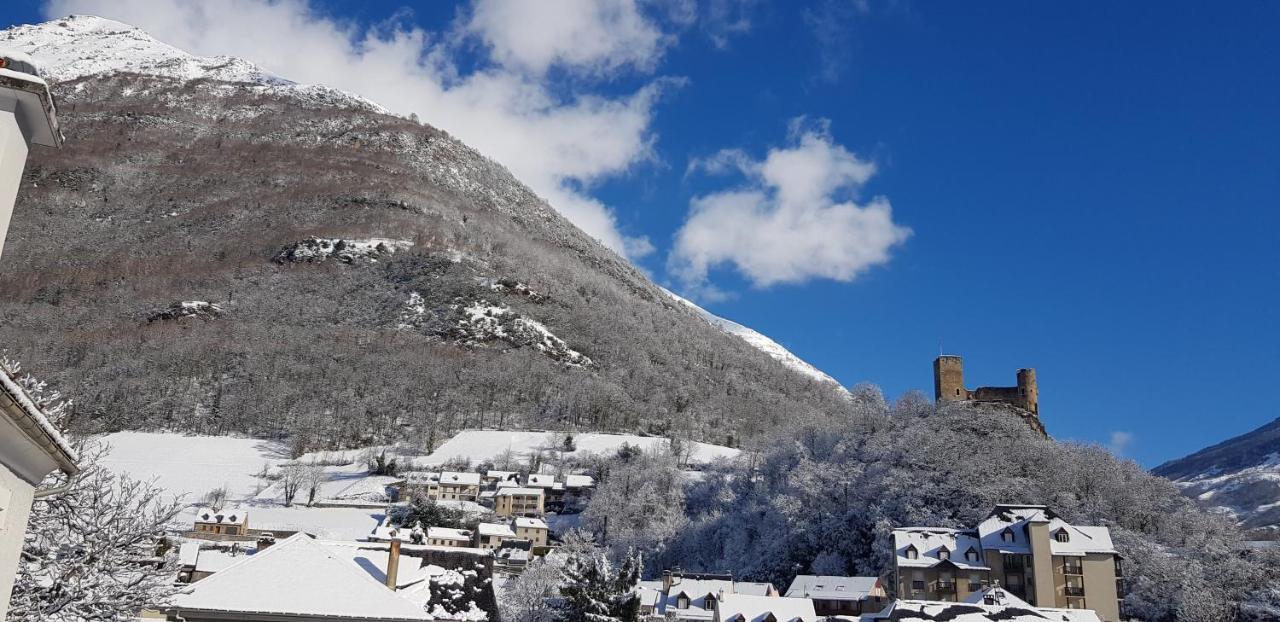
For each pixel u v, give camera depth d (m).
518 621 82.50
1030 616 71.56
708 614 97.31
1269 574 101.69
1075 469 132.62
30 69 12.95
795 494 136.62
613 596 62.91
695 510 166.25
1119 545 107.12
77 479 26.81
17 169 12.73
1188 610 94.50
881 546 114.75
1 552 13.21
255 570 47.50
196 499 172.25
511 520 176.38
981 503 122.19
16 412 12.51
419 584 51.78
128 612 28.11
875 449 142.25
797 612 90.56
